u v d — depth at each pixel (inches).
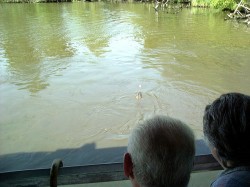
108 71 632.4
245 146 60.6
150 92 530.9
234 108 62.9
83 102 488.1
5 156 349.1
